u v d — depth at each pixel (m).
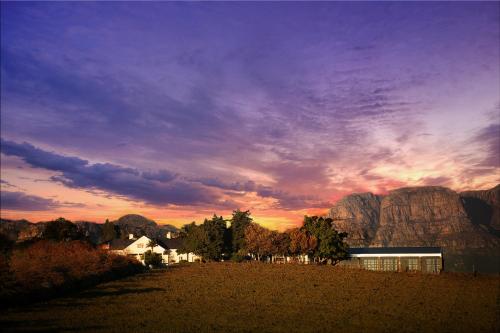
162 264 107.25
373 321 35.88
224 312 39.62
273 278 69.06
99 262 69.25
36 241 82.81
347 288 56.75
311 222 107.75
